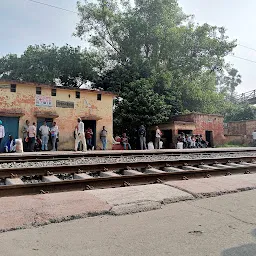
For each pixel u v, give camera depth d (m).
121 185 6.80
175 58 36.56
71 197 5.13
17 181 6.79
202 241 3.41
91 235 3.58
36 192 5.91
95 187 6.50
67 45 35.59
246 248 3.23
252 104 49.62
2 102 19.39
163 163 9.97
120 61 37.06
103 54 38.16
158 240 3.43
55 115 20.86
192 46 36.12
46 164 10.02
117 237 3.52
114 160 11.77
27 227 3.80
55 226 3.90
